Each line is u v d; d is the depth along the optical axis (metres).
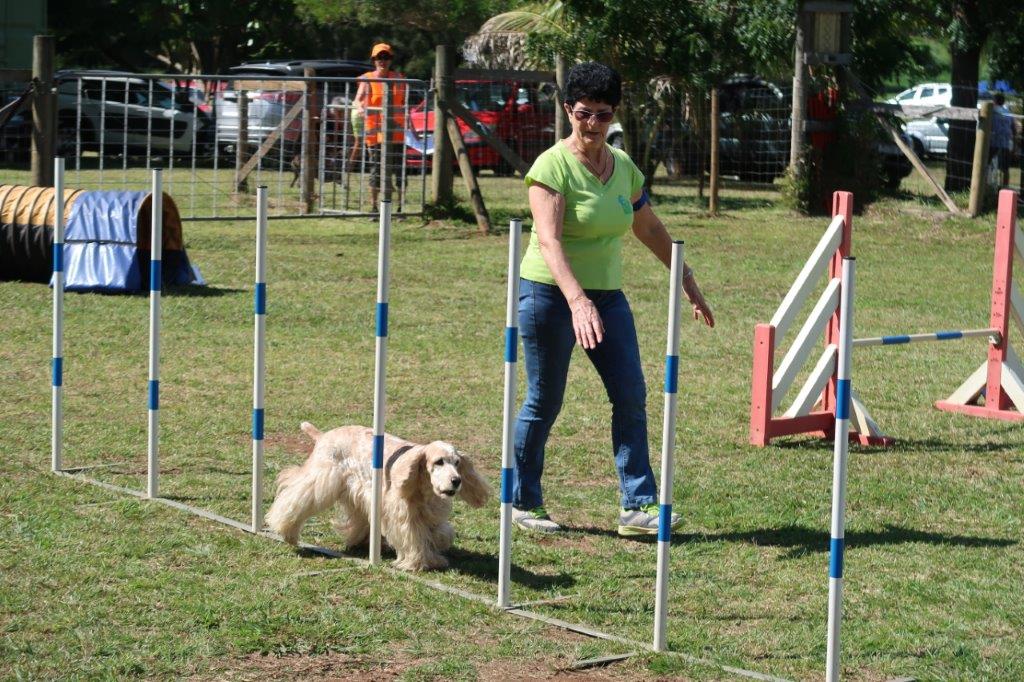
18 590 5.59
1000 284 9.67
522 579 6.05
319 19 33.72
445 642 5.21
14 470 7.44
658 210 21.72
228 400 9.40
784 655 5.20
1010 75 24.36
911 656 5.23
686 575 6.17
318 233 18.33
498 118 26.36
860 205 21.56
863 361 11.60
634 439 6.76
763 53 22.27
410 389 9.94
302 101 20.08
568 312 6.61
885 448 8.78
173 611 5.42
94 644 5.05
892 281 15.74
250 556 6.18
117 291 13.16
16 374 9.87
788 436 9.10
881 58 26.14
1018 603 5.88
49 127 16.59
